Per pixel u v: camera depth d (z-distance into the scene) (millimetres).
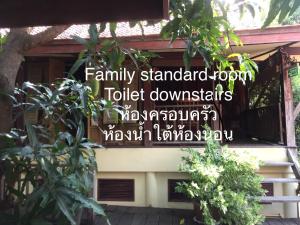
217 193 4367
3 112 2621
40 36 2699
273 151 5500
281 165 5262
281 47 5398
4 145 2619
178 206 5617
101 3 1874
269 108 6273
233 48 5363
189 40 2348
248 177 4574
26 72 6449
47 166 2480
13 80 2695
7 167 2730
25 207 2482
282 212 5355
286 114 5492
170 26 2160
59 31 2715
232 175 4582
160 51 5500
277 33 4859
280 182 5105
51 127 3326
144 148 5703
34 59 6414
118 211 5348
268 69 6293
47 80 6391
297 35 4832
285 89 5488
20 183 2934
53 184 2422
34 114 3818
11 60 2654
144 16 1849
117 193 5781
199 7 1991
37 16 1949
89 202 2488
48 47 5273
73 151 2729
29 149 2479
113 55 2691
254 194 4617
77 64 2797
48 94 3180
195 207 4805
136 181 5758
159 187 5715
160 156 5664
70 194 2428
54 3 1896
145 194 5715
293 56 5770
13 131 2830
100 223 4621
